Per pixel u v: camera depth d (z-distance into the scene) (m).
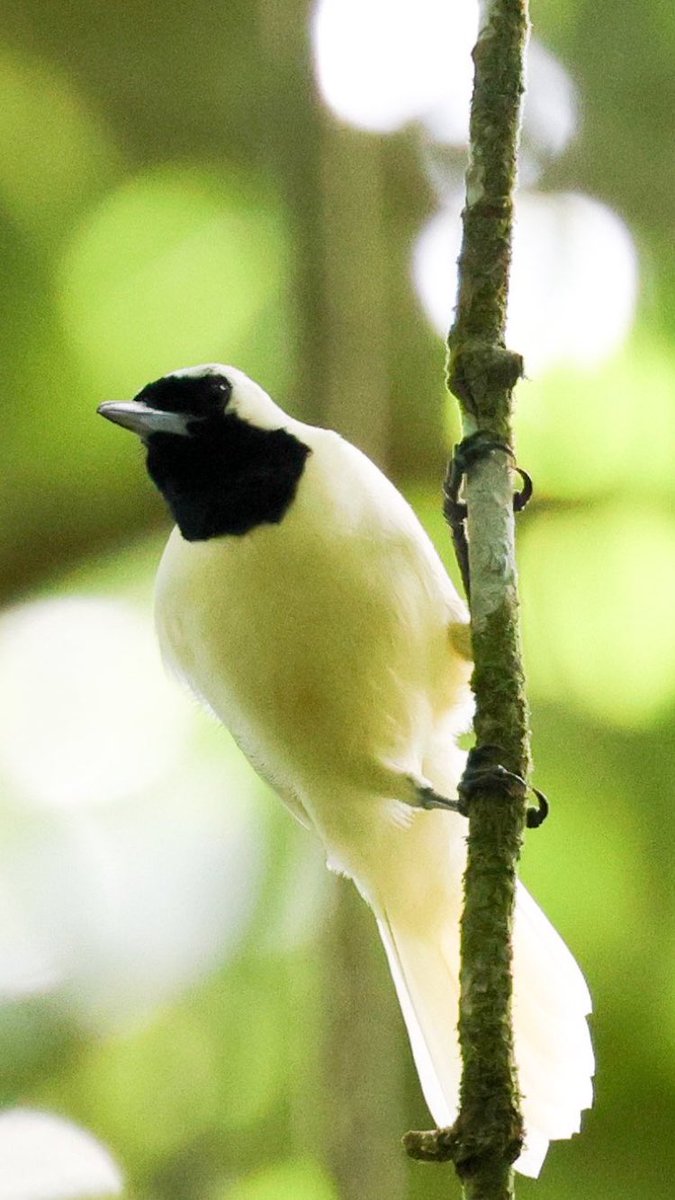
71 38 13.36
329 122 11.62
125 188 13.05
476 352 6.73
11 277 12.58
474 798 6.15
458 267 6.87
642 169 12.50
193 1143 11.64
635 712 10.95
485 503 6.56
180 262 12.77
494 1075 5.66
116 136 13.23
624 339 11.59
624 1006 10.84
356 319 11.29
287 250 11.80
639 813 10.85
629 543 11.15
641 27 12.53
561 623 11.07
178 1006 12.06
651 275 11.95
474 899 6.01
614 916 10.82
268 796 12.26
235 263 12.77
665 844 10.83
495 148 6.90
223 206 12.96
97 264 12.72
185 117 13.26
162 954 12.36
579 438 11.33
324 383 11.18
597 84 12.62
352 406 11.16
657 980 10.82
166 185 13.08
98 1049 12.10
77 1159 11.69
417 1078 11.55
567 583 11.12
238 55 13.34
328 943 10.25
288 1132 11.48
